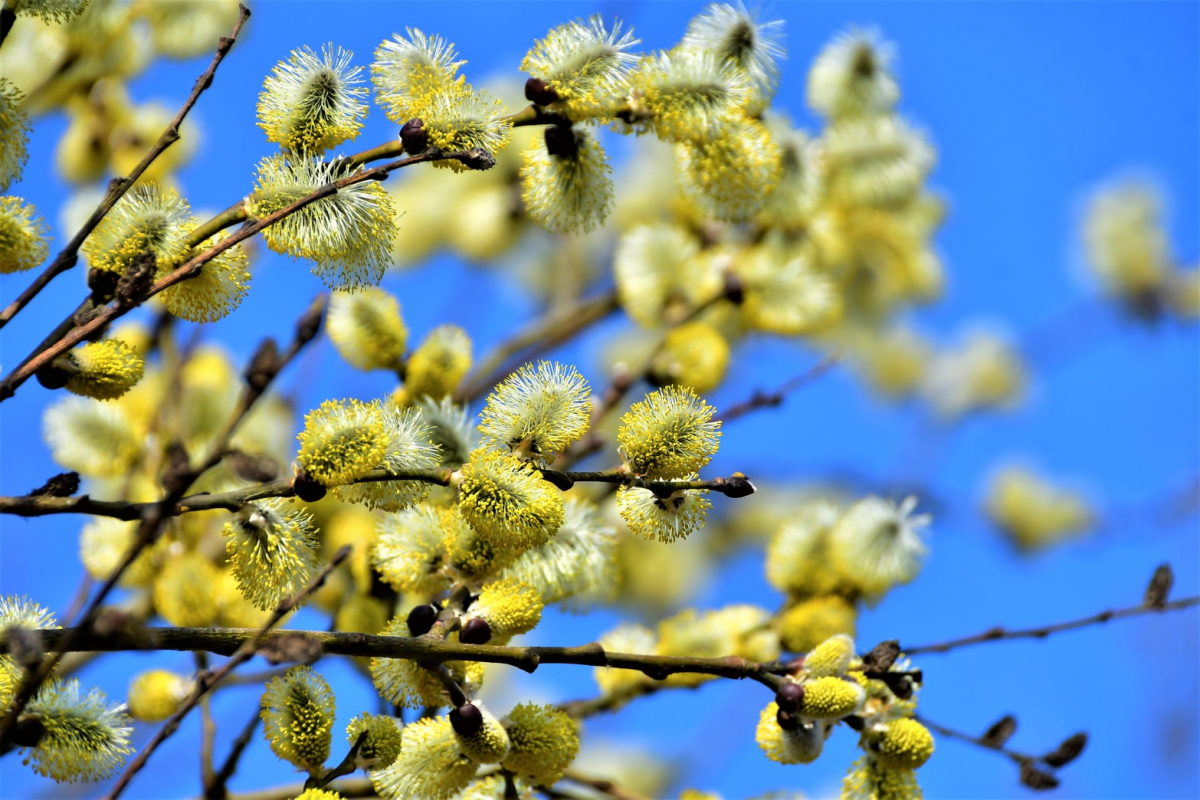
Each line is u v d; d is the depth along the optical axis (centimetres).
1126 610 128
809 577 132
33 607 116
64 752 115
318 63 117
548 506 116
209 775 126
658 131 121
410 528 120
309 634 115
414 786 118
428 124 117
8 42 140
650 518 117
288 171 116
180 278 115
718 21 123
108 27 140
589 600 126
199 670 127
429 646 116
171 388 138
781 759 119
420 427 118
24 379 114
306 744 117
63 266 115
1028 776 124
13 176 117
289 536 116
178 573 129
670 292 141
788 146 141
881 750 121
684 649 130
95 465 133
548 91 120
